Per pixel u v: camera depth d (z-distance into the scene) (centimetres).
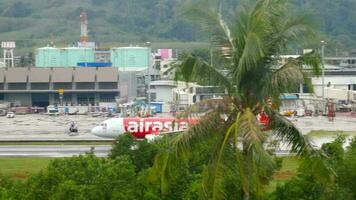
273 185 7181
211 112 3441
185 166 4716
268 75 3369
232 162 3466
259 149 3123
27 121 19575
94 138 14162
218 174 3350
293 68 3303
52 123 18825
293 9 3388
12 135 15450
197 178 4775
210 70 3425
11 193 4638
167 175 3450
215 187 3347
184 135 3400
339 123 17300
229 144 3450
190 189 4556
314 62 3356
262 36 3256
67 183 4453
